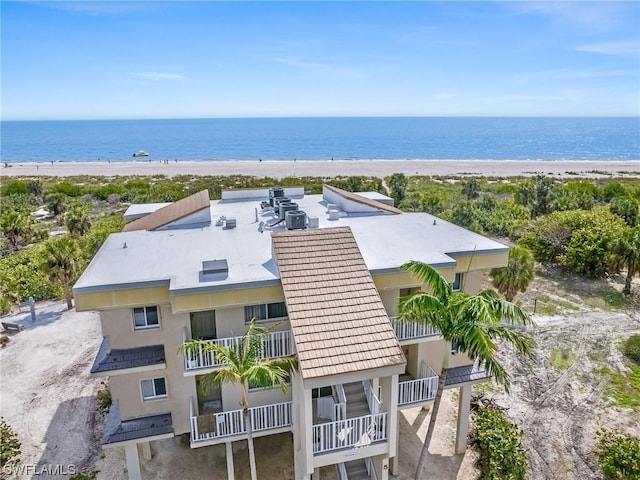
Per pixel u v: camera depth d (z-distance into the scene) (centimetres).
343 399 1584
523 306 3444
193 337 1650
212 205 2811
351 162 15925
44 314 3350
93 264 1677
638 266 3459
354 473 1753
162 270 1616
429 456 1992
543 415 2262
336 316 1465
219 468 1902
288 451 1986
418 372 1870
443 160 17425
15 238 4669
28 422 2209
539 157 19550
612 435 1944
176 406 1678
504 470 1816
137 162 16312
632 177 10975
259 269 1638
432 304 1320
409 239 2017
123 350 1608
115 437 1595
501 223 5153
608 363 2703
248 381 1418
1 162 17550
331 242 1694
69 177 11212
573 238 4053
